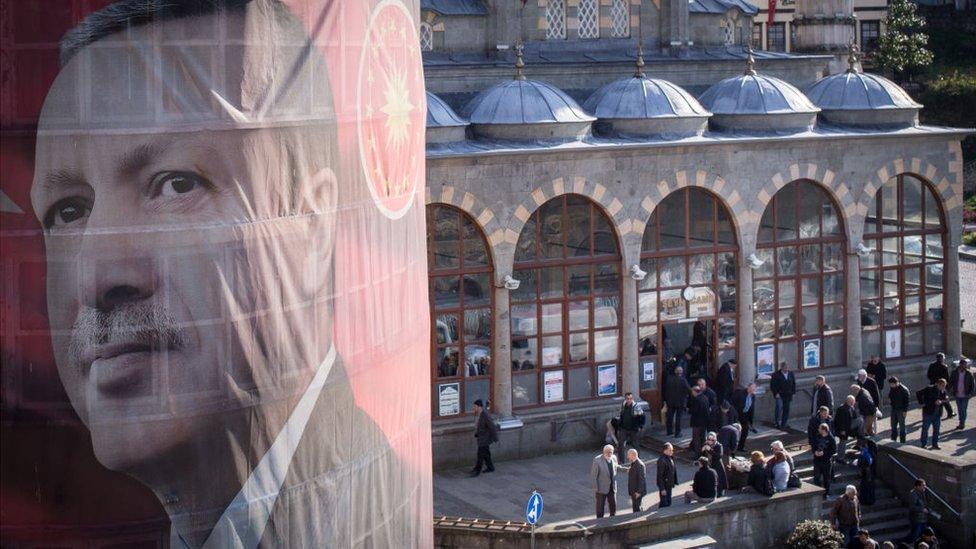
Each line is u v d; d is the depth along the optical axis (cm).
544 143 5062
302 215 2716
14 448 2483
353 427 2877
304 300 2731
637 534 4259
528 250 5006
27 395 2473
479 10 5728
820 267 5512
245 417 2638
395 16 3005
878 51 11044
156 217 2520
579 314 5094
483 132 5075
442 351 4894
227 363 2605
